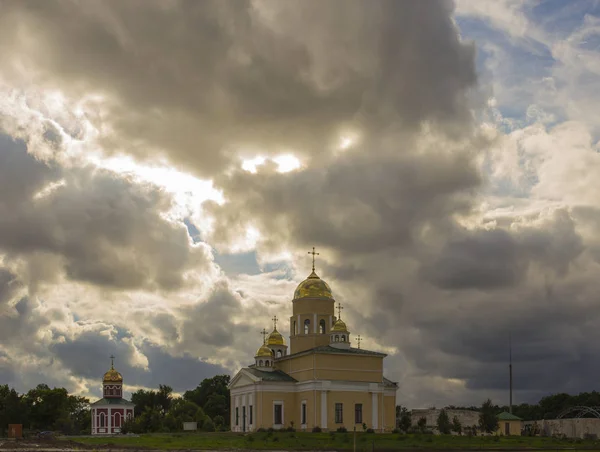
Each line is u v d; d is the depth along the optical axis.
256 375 137.38
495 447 103.62
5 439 124.88
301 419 133.00
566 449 101.81
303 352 134.38
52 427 196.25
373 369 133.62
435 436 115.62
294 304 147.38
